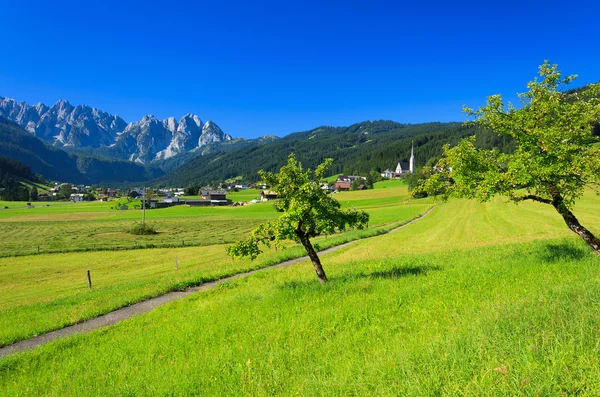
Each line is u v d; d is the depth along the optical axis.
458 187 16.22
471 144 16.02
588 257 13.91
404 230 54.38
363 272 18.84
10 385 10.33
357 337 8.73
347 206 18.42
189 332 11.93
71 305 22.67
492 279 12.48
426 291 12.27
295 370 7.39
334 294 13.73
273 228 17.05
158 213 148.38
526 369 4.91
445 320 8.59
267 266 31.59
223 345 10.02
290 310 12.55
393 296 12.16
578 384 4.45
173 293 23.84
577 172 13.57
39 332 16.97
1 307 26.08
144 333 13.30
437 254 23.38
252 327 11.17
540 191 14.75
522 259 15.44
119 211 163.12
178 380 7.93
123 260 46.25
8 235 81.56
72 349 12.99
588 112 13.84
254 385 7.02
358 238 49.09
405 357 6.32
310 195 16.50
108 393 8.09
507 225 46.75
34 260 48.09
